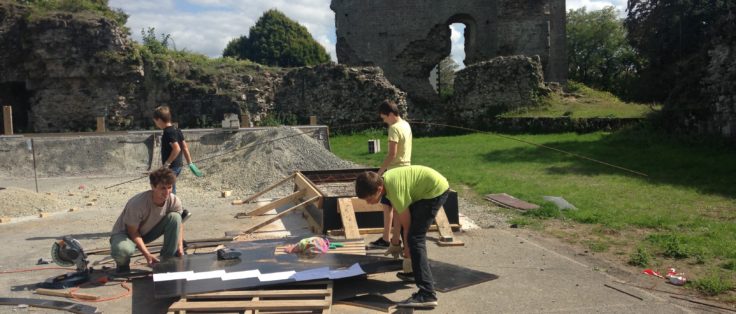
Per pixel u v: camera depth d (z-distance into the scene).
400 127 5.65
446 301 4.33
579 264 5.29
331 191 7.53
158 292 4.11
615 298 4.38
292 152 11.09
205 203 8.77
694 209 7.46
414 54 28.64
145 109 22.08
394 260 4.91
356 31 28.78
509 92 22.16
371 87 22.58
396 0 28.44
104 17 21.48
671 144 13.69
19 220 7.61
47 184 11.24
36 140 13.11
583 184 9.56
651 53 24.41
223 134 13.70
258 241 5.65
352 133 21.88
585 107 21.09
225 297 4.10
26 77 21.36
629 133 15.82
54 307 4.22
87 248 6.09
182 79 22.34
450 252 5.76
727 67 12.86
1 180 11.84
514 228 6.82
